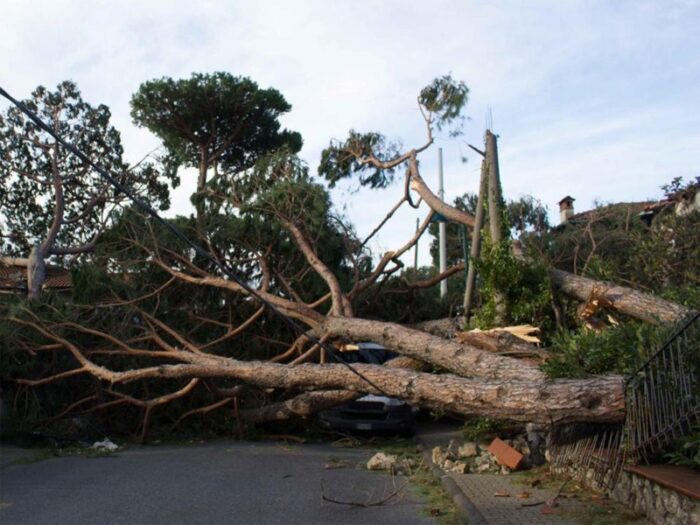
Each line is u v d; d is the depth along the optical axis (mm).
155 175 24844
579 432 8844
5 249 25812
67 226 25609
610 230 16672
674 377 6535
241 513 7684
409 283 17766
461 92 17391
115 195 24219
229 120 24906
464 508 7500
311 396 13656
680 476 6191
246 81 24047
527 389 8812
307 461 11570
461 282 20734
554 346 9688
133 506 7965
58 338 13828
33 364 13828
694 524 5543
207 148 24984
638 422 7066
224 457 11938
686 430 6520
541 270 12648
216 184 16016
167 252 15320
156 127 24516
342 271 17172
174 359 15008
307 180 15852
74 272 15484
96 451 12477
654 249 14258
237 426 14508
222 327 15742
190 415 14656
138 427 14422
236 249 15703
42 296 15023
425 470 10555
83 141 25188
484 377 10570
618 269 14758
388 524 7262
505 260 12609
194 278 14984
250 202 15508
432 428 16250
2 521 7215
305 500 8430
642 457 6945
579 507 7359
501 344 11266
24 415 13648
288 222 15422
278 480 9758
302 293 16094
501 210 13133
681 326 6855
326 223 16344
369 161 18328
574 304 12875
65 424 14000
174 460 11562
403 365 13453
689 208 15656
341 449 13289
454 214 15547
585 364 8844
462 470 9891
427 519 7488
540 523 6727
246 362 12938
